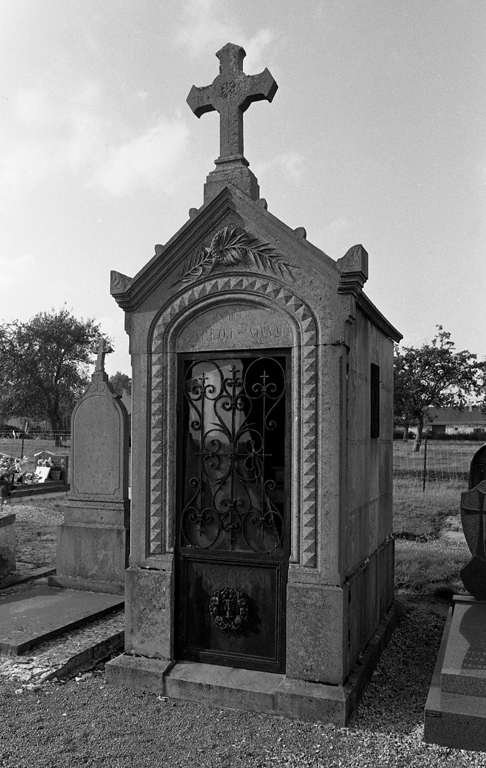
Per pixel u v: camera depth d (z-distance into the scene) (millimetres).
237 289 4527
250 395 4652
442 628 6141
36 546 10039
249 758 3576
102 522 7254
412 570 8195
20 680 4613
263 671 4414
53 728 3926
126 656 4711
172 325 4730
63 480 18250
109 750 3650
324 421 4246
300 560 4266
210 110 4973
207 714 4121
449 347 29203
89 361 50094
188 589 4664
